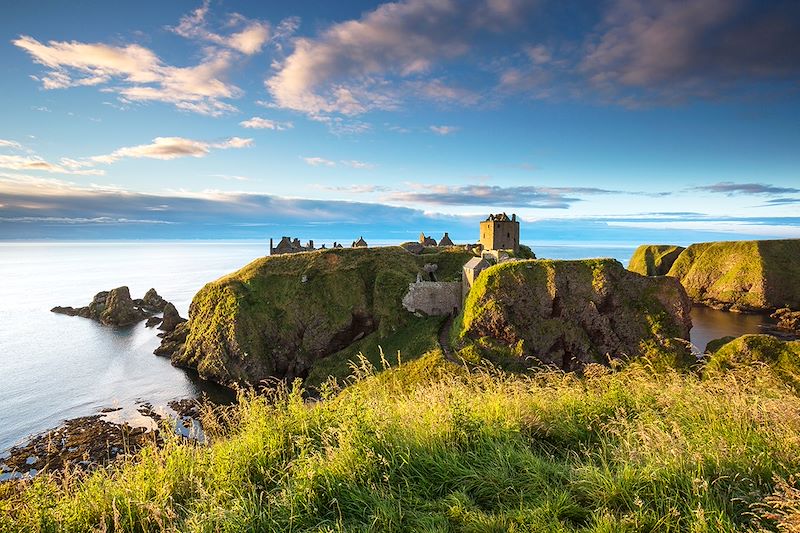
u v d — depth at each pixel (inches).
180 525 243.9
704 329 4591.5
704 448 270.8
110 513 256.2
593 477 255.3
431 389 401.7
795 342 1230.3
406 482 255.9
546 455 304.7
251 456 300.8
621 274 2864.2
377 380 423.8
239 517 235.5
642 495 238.5
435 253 4463.6
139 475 288.5
